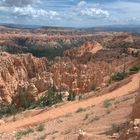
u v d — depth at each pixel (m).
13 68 147.50
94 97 51.50
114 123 22.78
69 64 133.62
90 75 113.12
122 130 18.80
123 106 28.06
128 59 127.81
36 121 42.66
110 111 27.89
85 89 106.62
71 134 24.34
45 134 28.45
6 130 40.69
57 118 36.91
